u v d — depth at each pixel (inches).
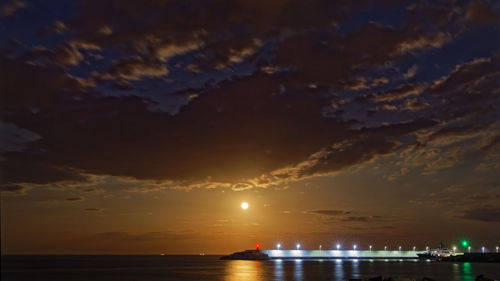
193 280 4077.3
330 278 4197.8
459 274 4662.9
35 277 4800.7
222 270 6063.0
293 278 4215.1
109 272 5748.0
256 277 4414.4
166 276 4741.6
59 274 5374.0
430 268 6269.7
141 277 4645.7
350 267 6815.9
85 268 7165.4
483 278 2765.7
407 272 5137.8
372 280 2792.8
